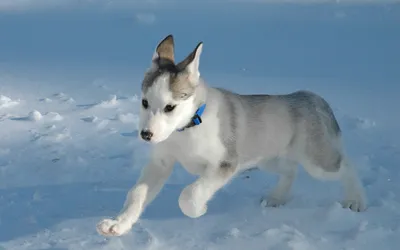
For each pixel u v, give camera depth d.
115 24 5.44
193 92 2.30
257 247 2.32
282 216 2.50
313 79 3.81
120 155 2.92
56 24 5.49
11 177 2.74
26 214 2.48
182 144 2.35
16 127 3.18
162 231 2.40
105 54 4.49
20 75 3.96
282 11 5.91
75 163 2.84
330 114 2.60
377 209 2.54
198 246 2.32
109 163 2.85
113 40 4.89
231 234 2.38
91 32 5.17
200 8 6.07
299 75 3.89
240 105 2.45
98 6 6.26
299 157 2.54
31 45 4.77
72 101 3.51
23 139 3.06
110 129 3.17
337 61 4.23
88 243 2.32
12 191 2.63
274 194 2.59
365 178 2.74
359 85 3.72
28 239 2.35
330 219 2.47
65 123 3.23
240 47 4.57
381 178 2.74
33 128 3.17
